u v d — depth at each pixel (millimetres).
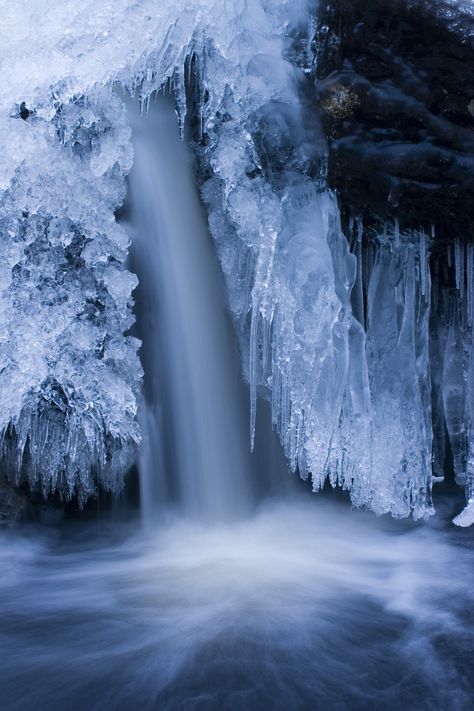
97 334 5000
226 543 5496
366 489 5312
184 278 5430
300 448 5125
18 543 5301
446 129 4684
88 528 5719
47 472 5402
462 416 5699
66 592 4621
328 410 4984
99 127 4781
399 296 5246
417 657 3795
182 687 3521
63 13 4480
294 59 4961
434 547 5387
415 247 5094
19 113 4605
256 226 4910
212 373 5758
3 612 4332
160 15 4609
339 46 4828
